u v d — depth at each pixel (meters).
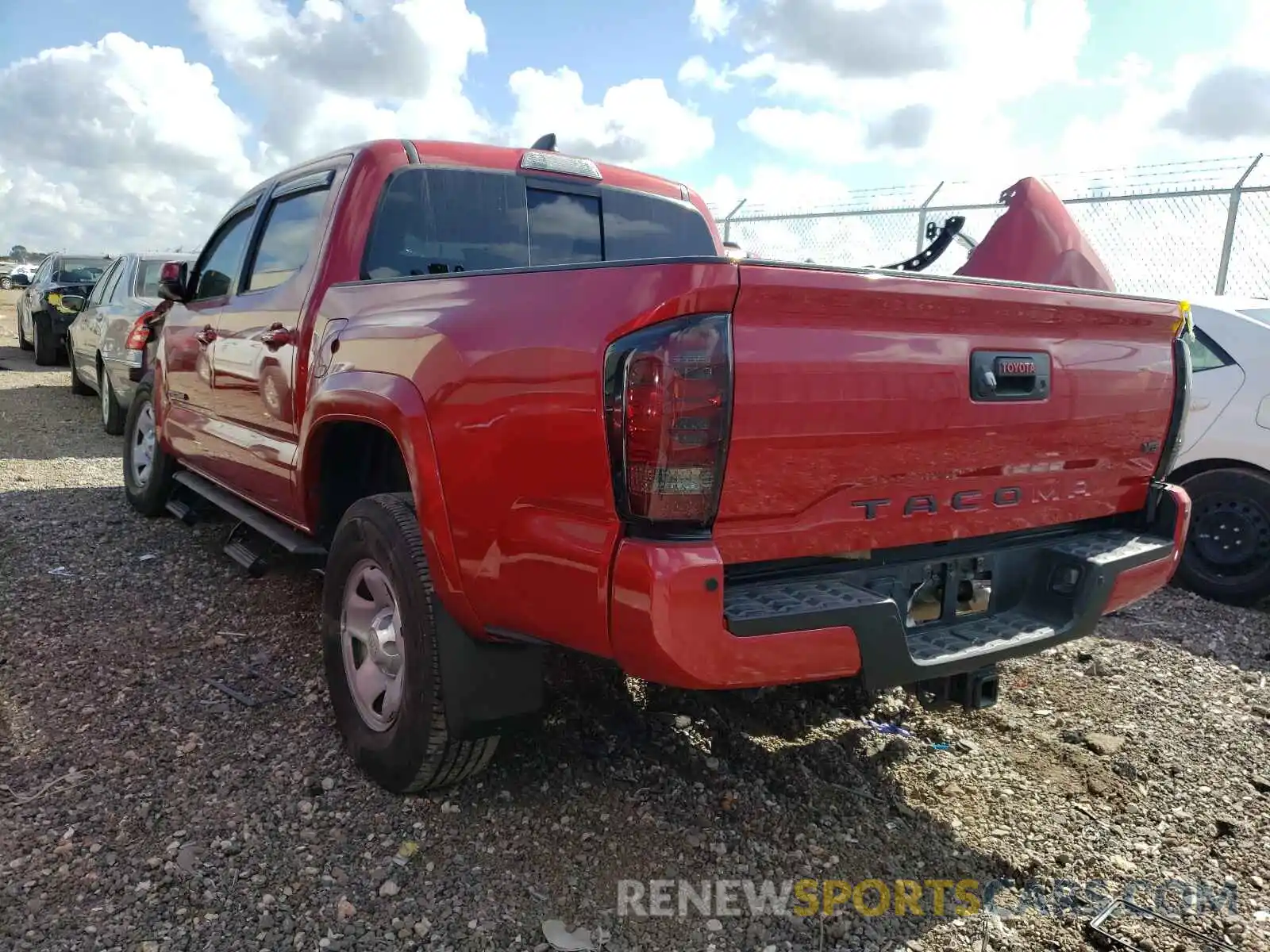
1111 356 2.92
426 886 2.52
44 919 2.34
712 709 3.58
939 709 3.66
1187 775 3.30
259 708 3.50
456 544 2.53
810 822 2.90
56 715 3.40
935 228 4.64
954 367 2.50
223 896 2.46
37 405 10.76
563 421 2.22
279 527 4.05
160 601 4.55
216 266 4.96
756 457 2.19
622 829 2.81
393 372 2.79
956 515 2.63
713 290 2.05
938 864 2.74
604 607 2.16
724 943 2.36
